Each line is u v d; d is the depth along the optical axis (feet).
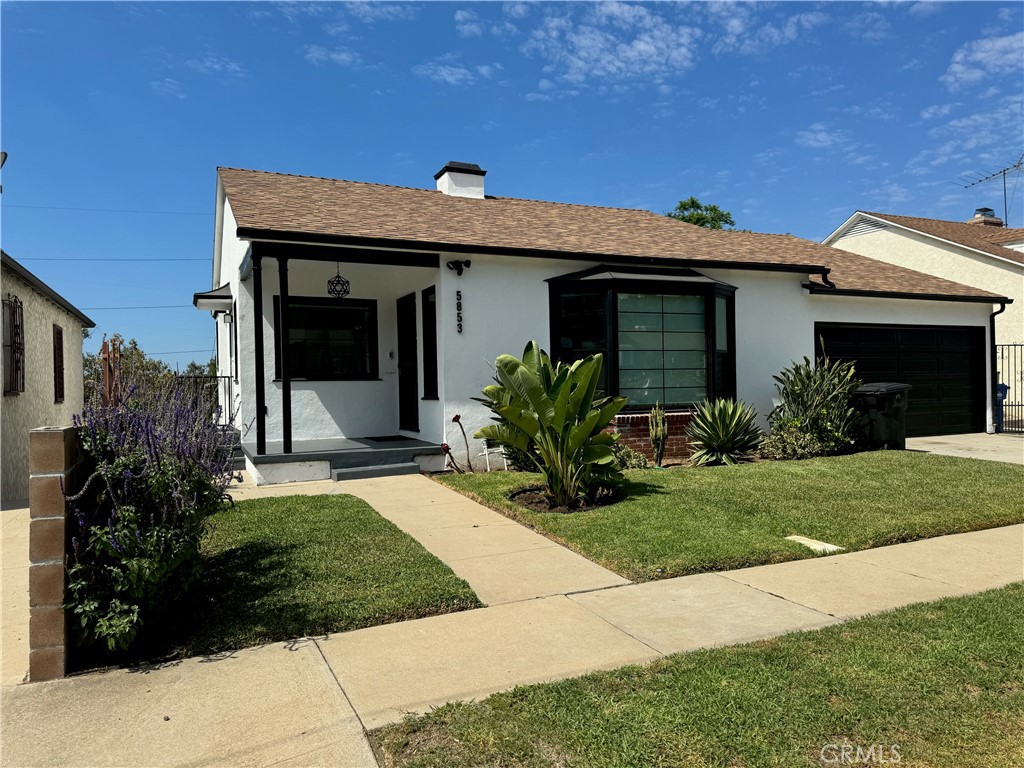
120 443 12.53
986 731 8.88
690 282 35.06
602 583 15.88
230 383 37.04
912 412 46.29
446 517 22.39
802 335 40.78
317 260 29.19
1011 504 23.39
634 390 34.60
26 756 8.55
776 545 18.43
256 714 9.64
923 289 45.65
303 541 18.37
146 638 12.32
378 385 37.04
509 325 32.53
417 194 41.32
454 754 8.50
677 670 10.80
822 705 9.57
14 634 12.94
